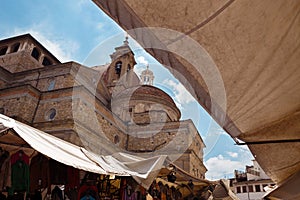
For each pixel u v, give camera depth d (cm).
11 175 497
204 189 884
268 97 286
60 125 1848
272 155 405
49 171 560
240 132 358
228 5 189
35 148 436
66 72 2494
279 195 521
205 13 194
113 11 181
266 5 191
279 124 341
